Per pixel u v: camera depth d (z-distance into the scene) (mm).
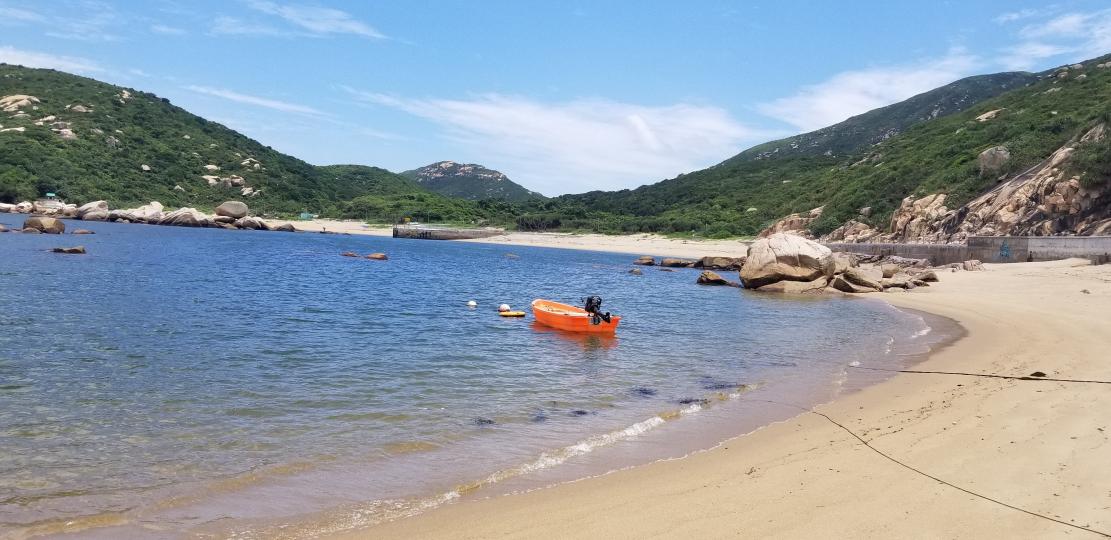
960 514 6570
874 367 16500
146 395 12523
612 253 102000
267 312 25438
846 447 9250
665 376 15586
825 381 14812
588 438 10336
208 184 145875
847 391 13656
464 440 10188
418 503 7547
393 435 10398
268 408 11859
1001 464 7977
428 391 13562
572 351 19234
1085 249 46188
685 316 28344
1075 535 6000
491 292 38188
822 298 37125
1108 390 11727
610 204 171625
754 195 140750
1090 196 54344
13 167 111062
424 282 42812
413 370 15734
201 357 16391
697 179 179750
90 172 123688
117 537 6562
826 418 11250
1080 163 55781
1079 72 105812
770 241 42500
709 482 7992
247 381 13984
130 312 23406
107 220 105000
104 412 11273
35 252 46375
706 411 12078
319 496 7770
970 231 64562
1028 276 40969
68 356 15789
